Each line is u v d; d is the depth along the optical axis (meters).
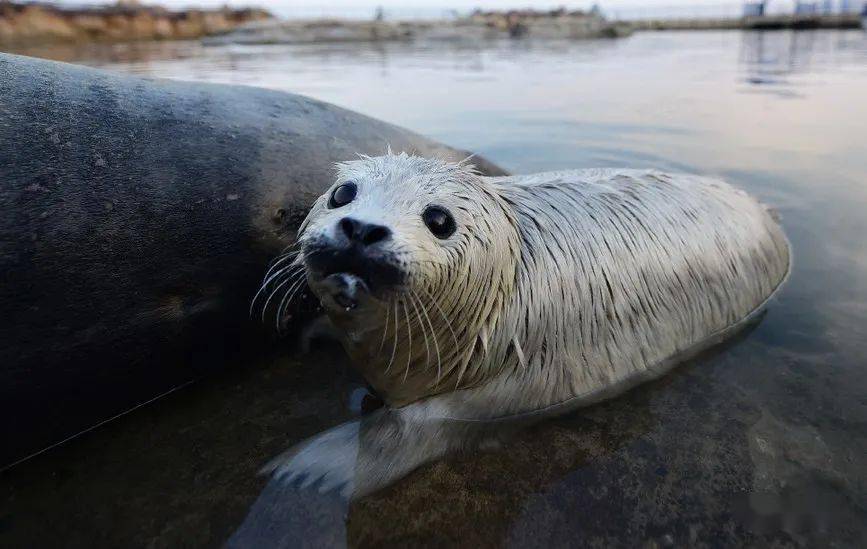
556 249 0.49
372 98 1.46
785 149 1.00
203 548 0.36
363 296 0.38
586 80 1.77
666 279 0.53
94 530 0.38
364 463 0.42
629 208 0.53
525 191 0.52
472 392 0.47
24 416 0.40
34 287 0.38
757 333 0.56
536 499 0.40
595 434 0.45
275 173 0.49
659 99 1.44
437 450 0.44
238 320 0.49
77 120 0.41
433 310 0.41
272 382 0.50
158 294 0.44
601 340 0.50
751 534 0.37
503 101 1.44
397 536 0.37
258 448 0.44
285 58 2.42
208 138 0.47
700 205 0.57
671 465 0.42
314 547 0.37
